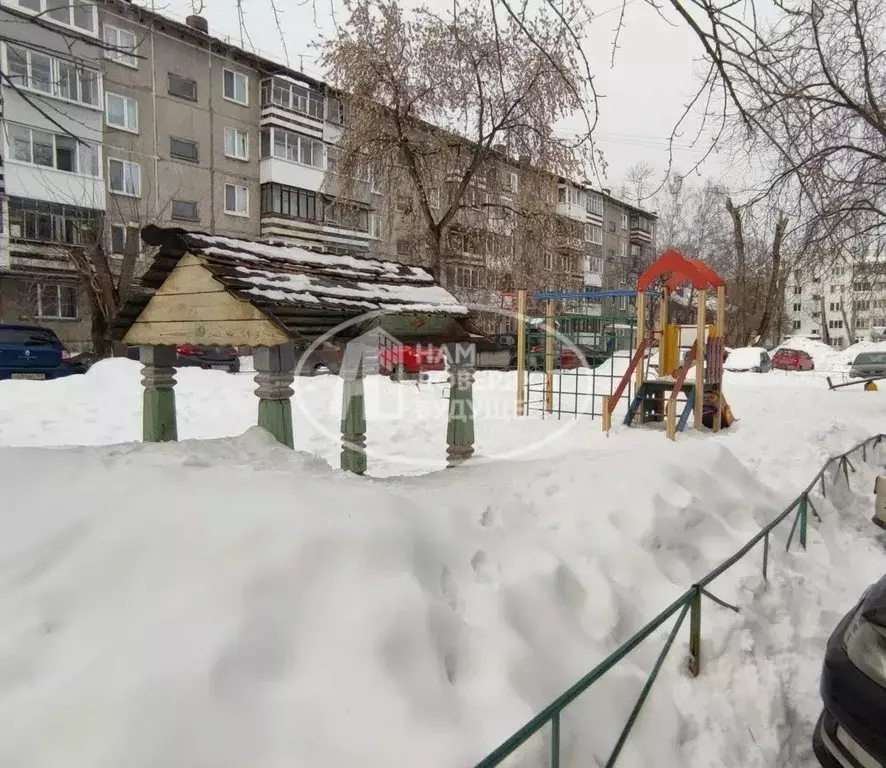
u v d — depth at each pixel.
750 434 8.07
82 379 9.80
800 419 9.12
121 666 1.86
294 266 4.20
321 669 2.01
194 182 25.14
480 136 12.31
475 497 3.38
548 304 9.97
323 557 2.37
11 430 7.03
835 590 3.87
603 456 4.70
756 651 3.04
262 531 2.40
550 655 2.52
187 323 3.81
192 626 2.02
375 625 2.15
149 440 4.15
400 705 1.96
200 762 1.68
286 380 3.85
